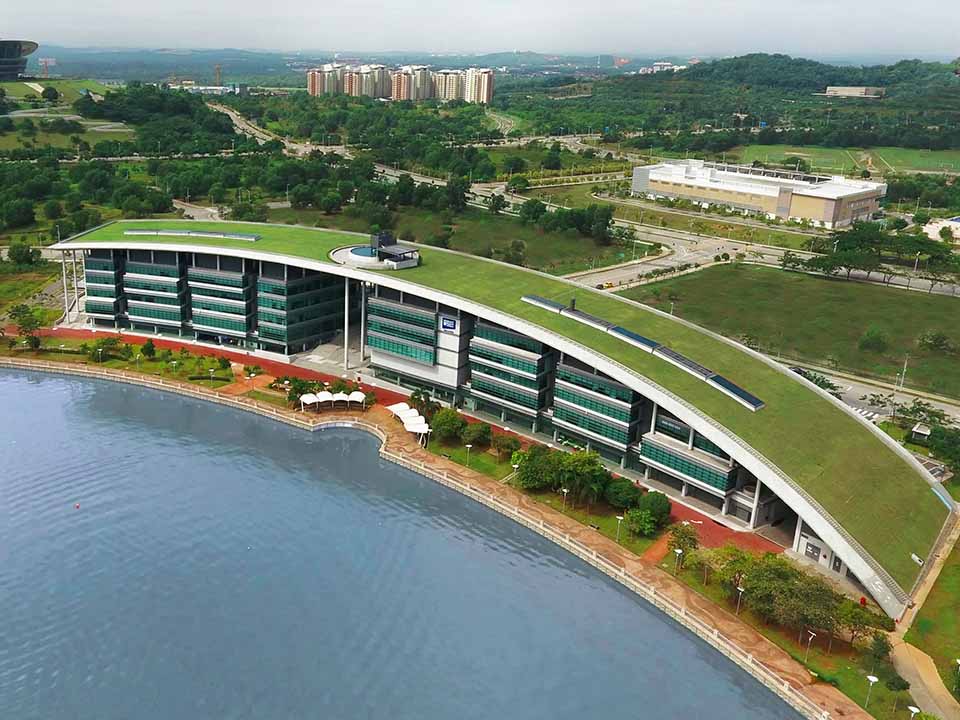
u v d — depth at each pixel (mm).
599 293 191500
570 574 135500
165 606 124875
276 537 142625
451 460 166625
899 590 124188
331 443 176125
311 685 111125
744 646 116438
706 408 147375
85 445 170750
